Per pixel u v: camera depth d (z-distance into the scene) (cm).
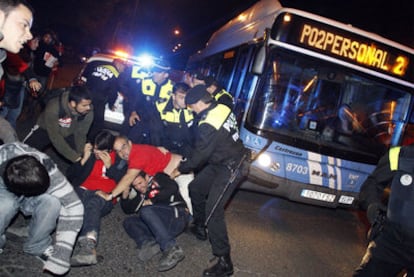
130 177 360
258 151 486
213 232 330
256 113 489
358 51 498
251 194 607
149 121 515
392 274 254
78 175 363
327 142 509
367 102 518
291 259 418
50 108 368
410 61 514
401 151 246
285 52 483
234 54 663
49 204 272
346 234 543
